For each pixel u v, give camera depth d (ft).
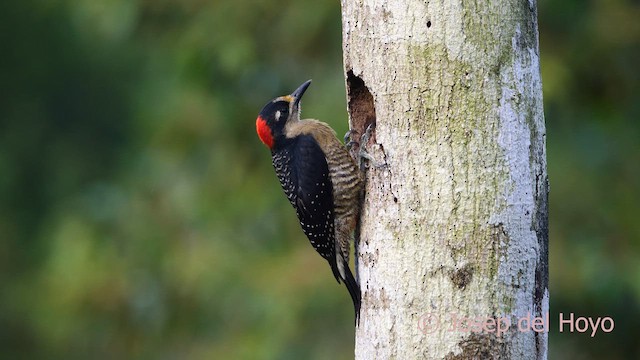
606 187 47.91
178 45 51.11
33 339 68.49
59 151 76.54
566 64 47.73
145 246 53.36
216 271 51.08
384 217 27.45
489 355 26.08
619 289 46.47
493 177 26.13
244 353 48.70
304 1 49.65
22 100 77.92
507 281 26.12
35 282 70.64
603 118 48.65
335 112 47.62
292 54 49.80
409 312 26.68
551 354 49.11
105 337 53.88
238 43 49.78
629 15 48.55
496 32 26.18
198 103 51.90
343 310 47.34
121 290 53.26
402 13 26.76
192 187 52.44
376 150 27.73
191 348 51.90
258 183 51.52
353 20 28.14
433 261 26.45
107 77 76.59
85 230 55.93
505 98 26.22
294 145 33.14
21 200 75.77
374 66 27.48
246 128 51.52
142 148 60.39
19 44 77.61
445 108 26.35
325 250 32.24
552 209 47.57
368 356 27.84
